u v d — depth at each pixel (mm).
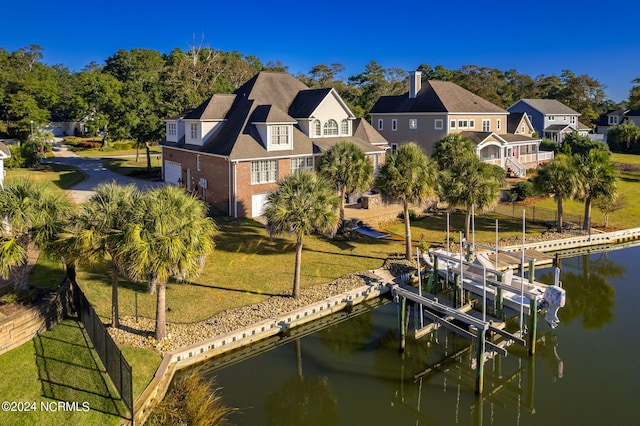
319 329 20203
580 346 19109
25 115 63844
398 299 18531
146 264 14680
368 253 27469
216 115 36625
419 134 52156
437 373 17375
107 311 18625
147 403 13852
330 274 24234
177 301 20141
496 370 17641
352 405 15344
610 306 22969
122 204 15406
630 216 37031
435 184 27375
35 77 78250
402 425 14531
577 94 94125
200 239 15562
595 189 31719
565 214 36562
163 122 47500
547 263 28609
